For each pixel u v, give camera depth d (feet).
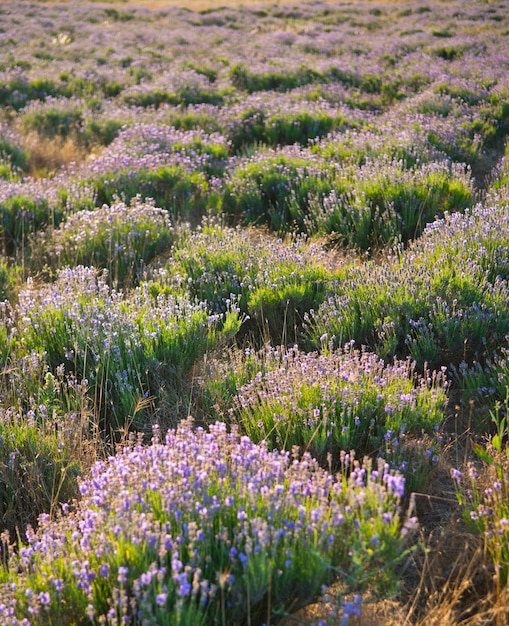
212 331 16.20
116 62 63.10
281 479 9.86
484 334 15.38
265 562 8.01
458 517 10.96
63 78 54.13
